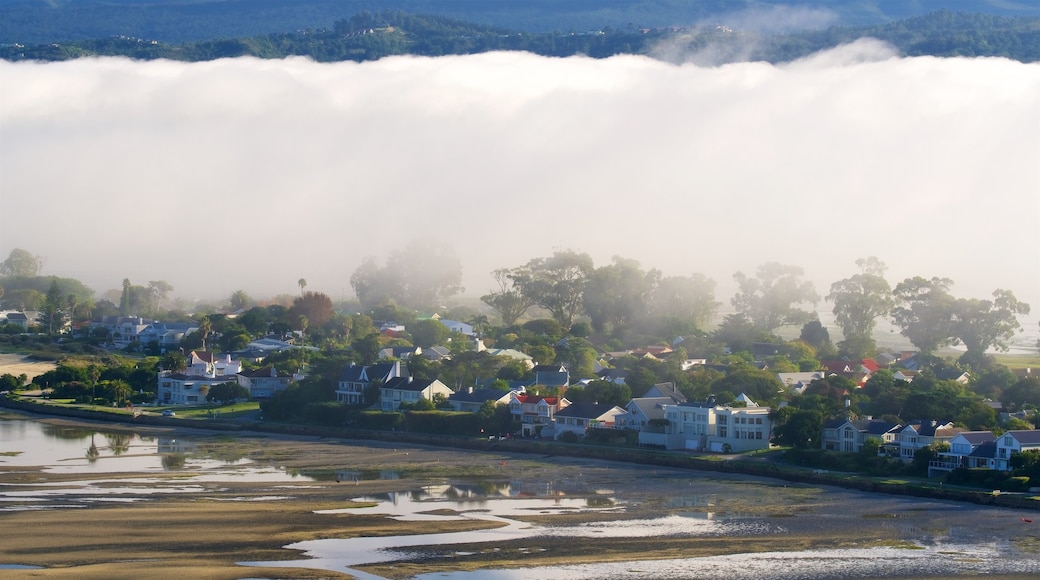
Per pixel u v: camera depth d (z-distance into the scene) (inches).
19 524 6776.6
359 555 6186.0
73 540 6387.8
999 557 6235.2
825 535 6742.1
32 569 5767.7
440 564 6018.7
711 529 6889.8
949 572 5944.9
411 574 5831.7
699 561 6131.9
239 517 7096.5
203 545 6338.6
